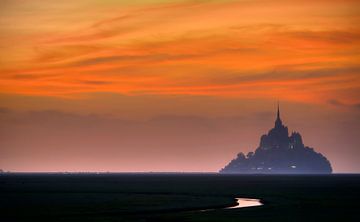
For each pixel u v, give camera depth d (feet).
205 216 504.84
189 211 564.30
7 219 472.44
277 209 585.63
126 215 514.68
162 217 495.41
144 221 461.37
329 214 523.29
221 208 604.90
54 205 625.41
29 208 582.35
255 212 547.49
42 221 458.50
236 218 487.20
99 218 484.33
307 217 495.00
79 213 529.45
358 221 463.42
